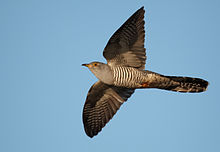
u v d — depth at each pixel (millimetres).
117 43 12492
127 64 13188
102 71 13141
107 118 14859
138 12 12133
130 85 13391
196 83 13867
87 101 14742
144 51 12711
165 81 13422
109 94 14727
